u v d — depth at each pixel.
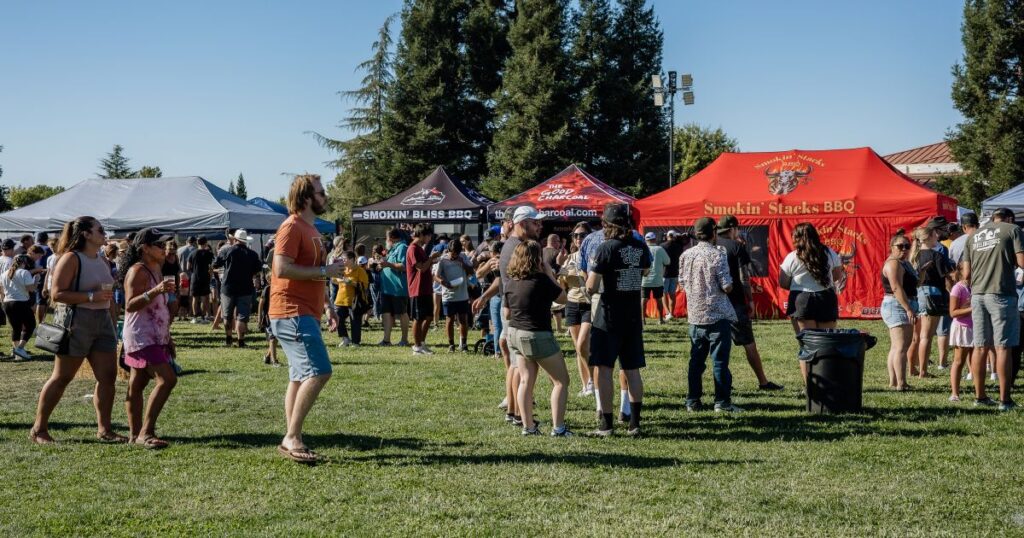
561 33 43.75
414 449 6.16
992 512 4.62
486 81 47.66
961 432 6.67
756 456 5.91
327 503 4.82
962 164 40.28
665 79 45.03
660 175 43.28
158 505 4.78
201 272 16.98
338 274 5.61
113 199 22.69
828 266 8.24
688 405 7.82
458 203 22.78
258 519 4.53
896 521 4.48
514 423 7.09
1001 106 38.34
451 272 12.68
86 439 6.46
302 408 5.75
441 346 13.54
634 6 45.28
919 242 9.70
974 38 39.25
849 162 19.22
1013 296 7.63
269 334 11.34
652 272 12.95
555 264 10.06
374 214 23.42
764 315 18.83
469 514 4.61
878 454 5.94
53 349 6.18
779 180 19.25
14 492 5.02
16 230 22.34
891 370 9.05
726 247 8.79
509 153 42.53
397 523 4.45
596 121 43.47
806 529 4.34
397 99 46.47
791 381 9.49
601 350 6.62
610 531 4.32
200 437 6.59
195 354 12.47
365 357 12.00
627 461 5.77
